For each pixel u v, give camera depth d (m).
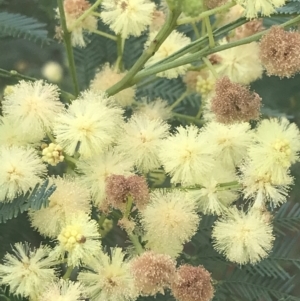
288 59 0.10
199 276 0.10
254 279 0.11
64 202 0.10
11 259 0.10
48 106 0.11
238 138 0.11
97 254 0.10
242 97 0.10
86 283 0.10
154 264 0.10
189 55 0.11
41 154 0.11
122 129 0.11
